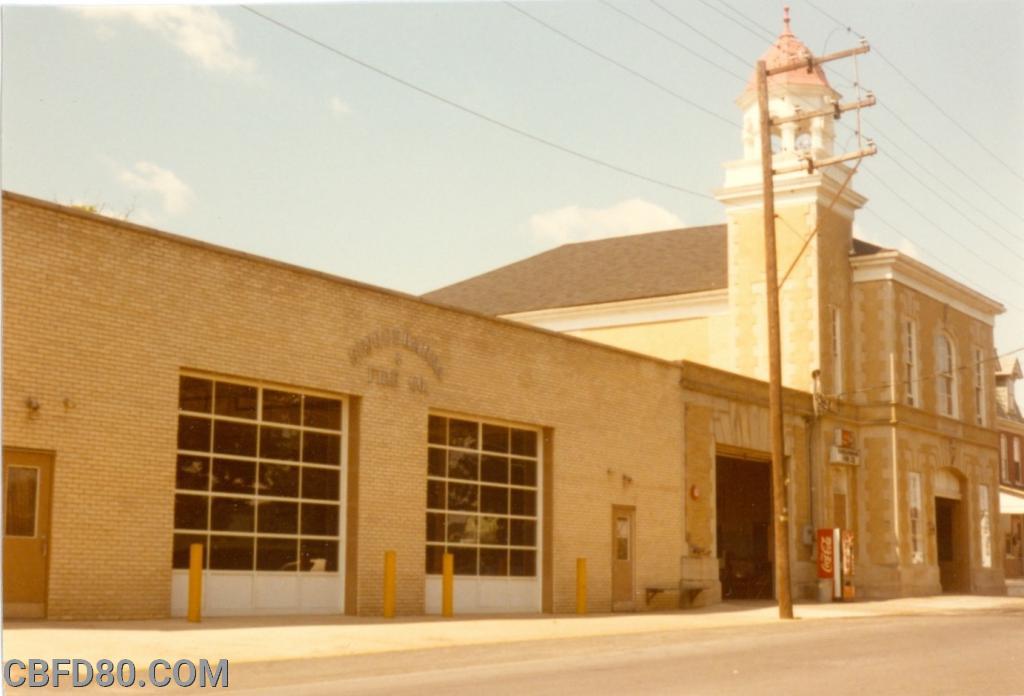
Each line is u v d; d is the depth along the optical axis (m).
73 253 18.94
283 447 22.39
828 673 14.41
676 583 31.77
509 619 24.58
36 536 18.34
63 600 18.53
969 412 46.84
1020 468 69.94
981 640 19.48
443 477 25.67
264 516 21.94
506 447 27.44
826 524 38.62
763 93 28.73
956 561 45.84
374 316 23.94
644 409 31.27
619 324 43.31
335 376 23.03
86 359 19.00
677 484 32.19
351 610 23.11
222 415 21.31
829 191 39.78
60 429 18.61
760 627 23.80
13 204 18.17
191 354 20.53
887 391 40.62
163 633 17.78
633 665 15.49
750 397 35.50
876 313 40.94
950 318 45.66
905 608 33.41
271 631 18.92
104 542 19.09
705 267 43.97
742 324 39.84
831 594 37.22
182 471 20.58
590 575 28.95
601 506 29.50
